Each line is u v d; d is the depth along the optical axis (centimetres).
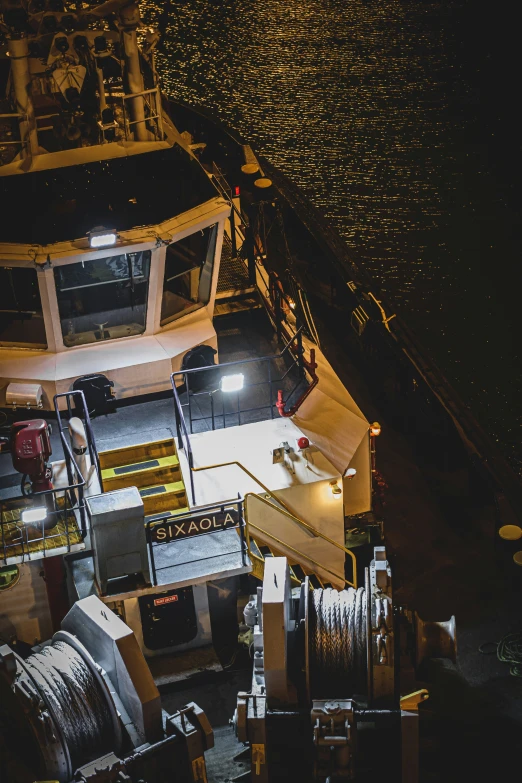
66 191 1808
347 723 1434
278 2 4047
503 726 1628
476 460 2112
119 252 1741
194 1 4131
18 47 1756
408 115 3506
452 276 2869
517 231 2989
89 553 1658
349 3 4131
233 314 2102
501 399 2492
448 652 1558
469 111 3522
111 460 1786
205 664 1716
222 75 3769
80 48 1783
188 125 2528
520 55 3784
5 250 1720
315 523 1773
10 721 1445
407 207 3106
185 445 1800
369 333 2353
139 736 1448
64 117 1859
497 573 1922
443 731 1620
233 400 1911
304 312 2073
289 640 1545
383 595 1522
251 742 1475
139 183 1834
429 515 2050
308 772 1519
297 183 3238
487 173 3234
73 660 1467
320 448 1798
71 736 1428
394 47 3850
